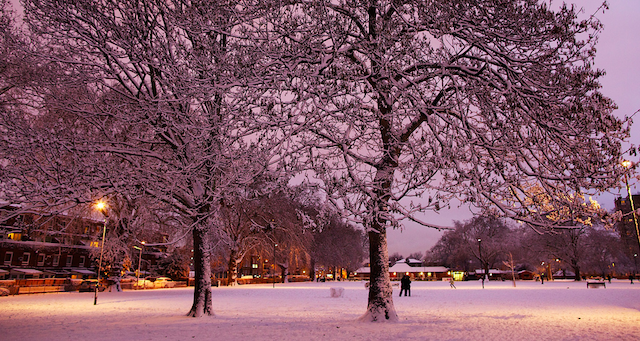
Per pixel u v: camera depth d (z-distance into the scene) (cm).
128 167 1063
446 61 885
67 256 6066
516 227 7831
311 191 818
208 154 908
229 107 802
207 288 1540
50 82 1016
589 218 879
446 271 10562
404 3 860
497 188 873
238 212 4381
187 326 1219
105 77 1053
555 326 1187
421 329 1126
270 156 783
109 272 3541
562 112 834
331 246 6200
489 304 2056
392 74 871
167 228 3309
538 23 846
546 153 862
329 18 833
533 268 9000
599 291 3228
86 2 930
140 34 941
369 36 947
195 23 828
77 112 1050
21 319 1428
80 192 923
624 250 6750
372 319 1296
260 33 861
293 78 796
